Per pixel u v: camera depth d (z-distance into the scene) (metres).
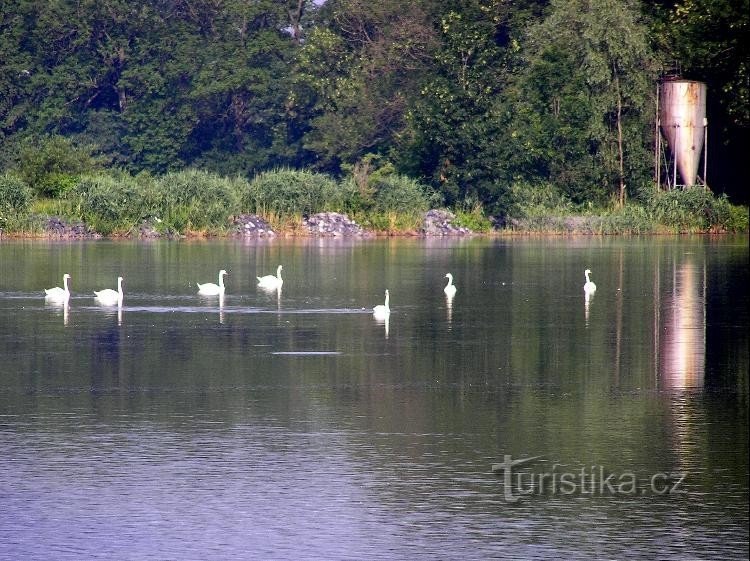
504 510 17.81
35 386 25.86
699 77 87.56
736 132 89.56
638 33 88.06
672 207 85.62
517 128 90.69
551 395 25.16
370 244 73.38
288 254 63.69
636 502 18.19
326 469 19.52
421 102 93.19
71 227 76.69
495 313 38.88
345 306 40.66
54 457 20.06
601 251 67.25
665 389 25.86
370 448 20.73
